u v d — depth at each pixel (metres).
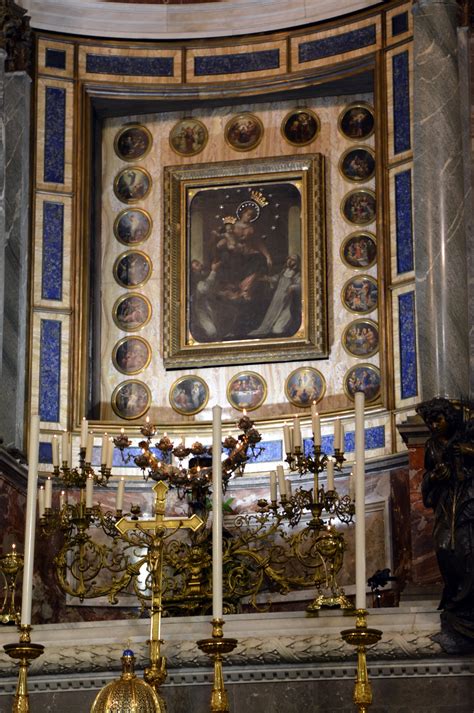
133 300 14.92
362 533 6.85
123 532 8.50
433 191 12.92
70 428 14.09
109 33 15.17
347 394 14.18
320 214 14.64
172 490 13.94
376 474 13.41
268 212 14.80
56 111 14.88
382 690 9.41
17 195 14.21
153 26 15.22
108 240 15.12
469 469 9.67
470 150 13.16
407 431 12.19
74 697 9.69
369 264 14.49
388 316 13.91
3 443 13.30
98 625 9.89
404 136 14.23
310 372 14.38
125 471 14.05
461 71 13.42
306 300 14.45
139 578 13.54
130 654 7.36
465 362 12.41
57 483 13.75
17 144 14.34
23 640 6.93
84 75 15.05
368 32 14.64
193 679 9.55
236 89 15.05
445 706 9.32
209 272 14.77
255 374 14.52
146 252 15.04
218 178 14.95
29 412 13.94
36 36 14.97
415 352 13.62
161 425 14.31
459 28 13.53
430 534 11.87
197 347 14.57
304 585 10.04
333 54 14.78
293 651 9.47
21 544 13.10
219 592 6.86
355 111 14.95
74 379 14.23
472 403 11.71
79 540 10.02
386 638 9.41
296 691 9.48
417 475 12.09
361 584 6.80
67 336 14.32
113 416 14.60
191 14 15.20
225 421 14.23
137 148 15.28
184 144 15.23
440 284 12.60
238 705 9.49
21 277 14.09
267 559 10.13
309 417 13.94
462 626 9.36
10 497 12.97
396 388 13.67
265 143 15.11
